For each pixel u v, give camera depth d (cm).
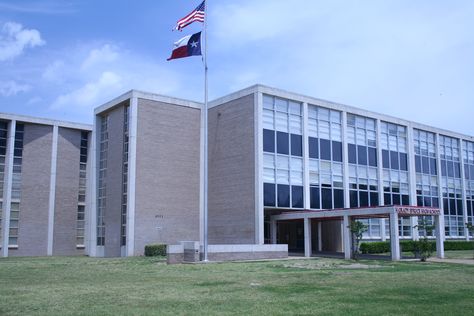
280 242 4384
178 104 3994
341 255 3572
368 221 4372
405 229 4725
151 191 3750
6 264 2869
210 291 1477
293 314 1077
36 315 1083
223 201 3831
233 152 3797
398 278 1873
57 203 4700
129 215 3619
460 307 1176
